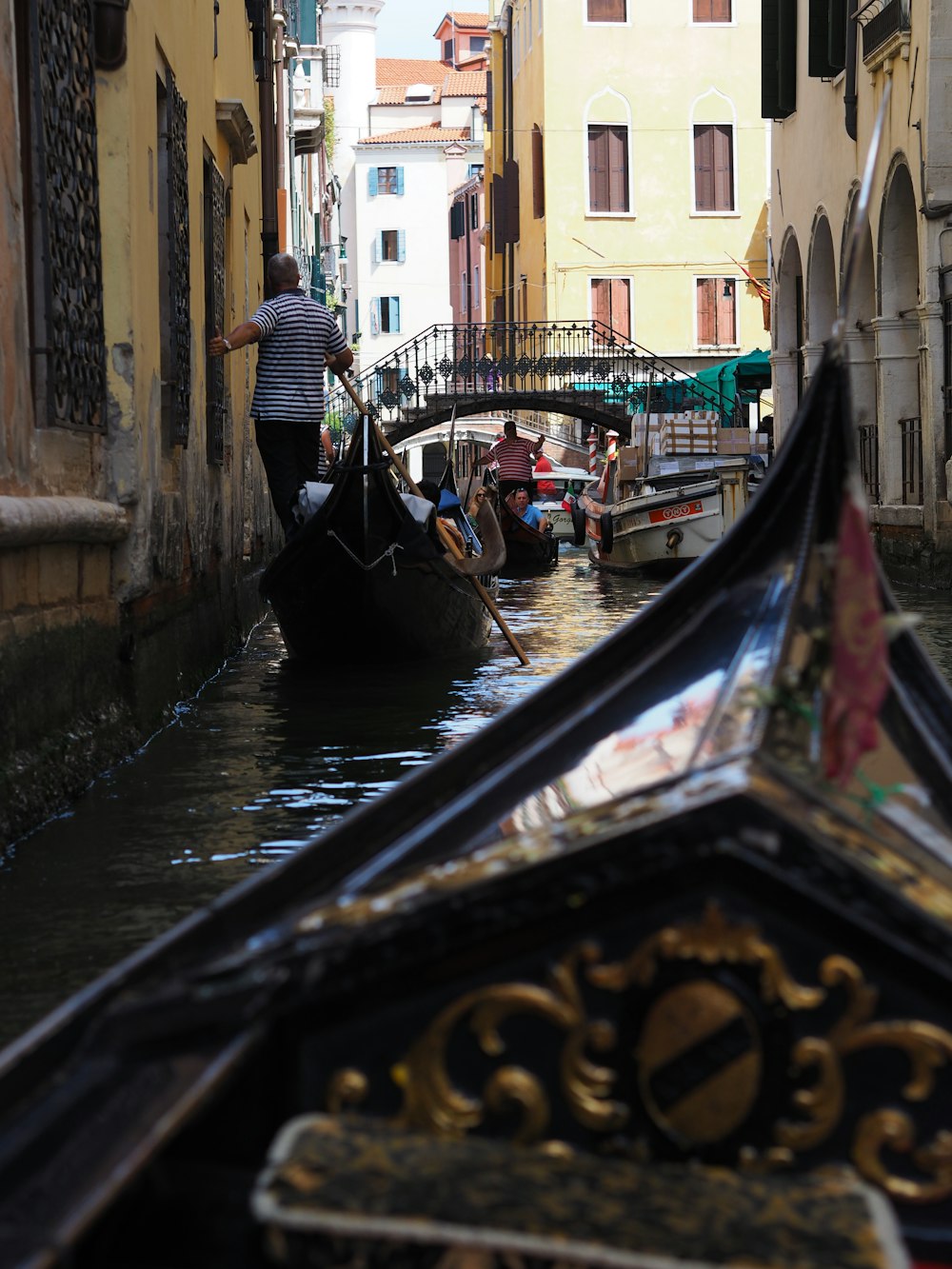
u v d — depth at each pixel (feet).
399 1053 4.91
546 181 106.42
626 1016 4.77
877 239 55.36
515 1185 4.05
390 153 201.67
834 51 59.06
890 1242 3.76
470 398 93.56
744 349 107.34
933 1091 4.65
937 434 49.01
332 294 130.93
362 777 19.88
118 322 22.06
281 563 31.42
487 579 45.16
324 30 212.64
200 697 28.17
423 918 4.75
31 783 16.72
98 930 13.05
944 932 4.51
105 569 21.53
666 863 4.63
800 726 6.29
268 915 6.17
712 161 106.73
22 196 17.35
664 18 105.91
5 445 16.49
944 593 47.24
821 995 4.67
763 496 9.78
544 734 8.54
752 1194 4.03
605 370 92.63
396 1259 3.97
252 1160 4.94
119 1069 4.77
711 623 9.19
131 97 22.36
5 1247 3.85
